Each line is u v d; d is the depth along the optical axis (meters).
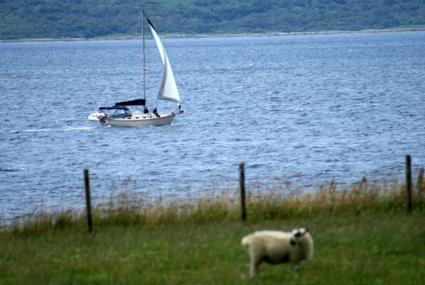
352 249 59.94
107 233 69.38
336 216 73.81
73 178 146.88
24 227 74.56
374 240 62.62
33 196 128.50
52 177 148.38
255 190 120.38
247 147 181.88
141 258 59.19
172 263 57.34
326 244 61.66
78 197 124.94
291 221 71.62
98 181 142.62
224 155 170.62
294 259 51.84
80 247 64.38
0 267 58.69
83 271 56.34
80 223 75.31
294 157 164.12
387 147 174.25
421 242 61.91
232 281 52.00
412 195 78.38
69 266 57.66
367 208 76.38
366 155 163.38
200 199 80.00
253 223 71.12
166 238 65.94
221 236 65.06
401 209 75.88
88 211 71.06
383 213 74.19
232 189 121.25
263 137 199.62
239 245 61.72
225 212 75.38
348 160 157.25
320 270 54.50
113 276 54.50
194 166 157.12
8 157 174.75
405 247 60.38
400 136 192.62
